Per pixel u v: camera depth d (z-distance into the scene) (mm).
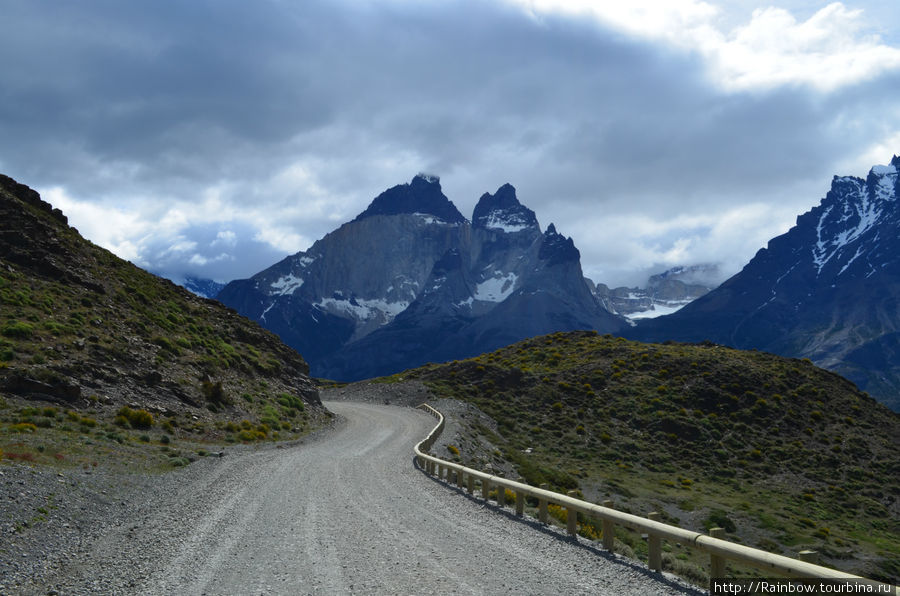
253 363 54312
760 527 38312
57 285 43781
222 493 17688
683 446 58219
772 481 51031
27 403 27719
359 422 54062
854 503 46719
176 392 37812
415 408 69812
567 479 43500
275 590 8711
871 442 59406
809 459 55312
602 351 88062
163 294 58562
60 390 29719
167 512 14562
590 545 11844
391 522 13969
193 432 33125
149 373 37219
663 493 44344
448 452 36844
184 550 11008
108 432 26609
